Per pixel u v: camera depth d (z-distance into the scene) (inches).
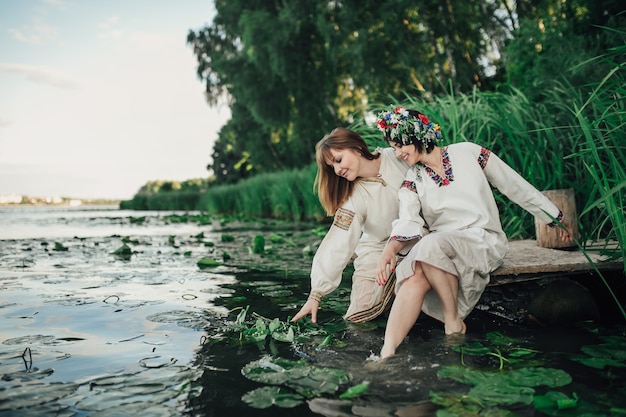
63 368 72.5
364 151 103.7
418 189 97.7
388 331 81.9
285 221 465.7
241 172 1331.2
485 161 99.6
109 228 464.4
